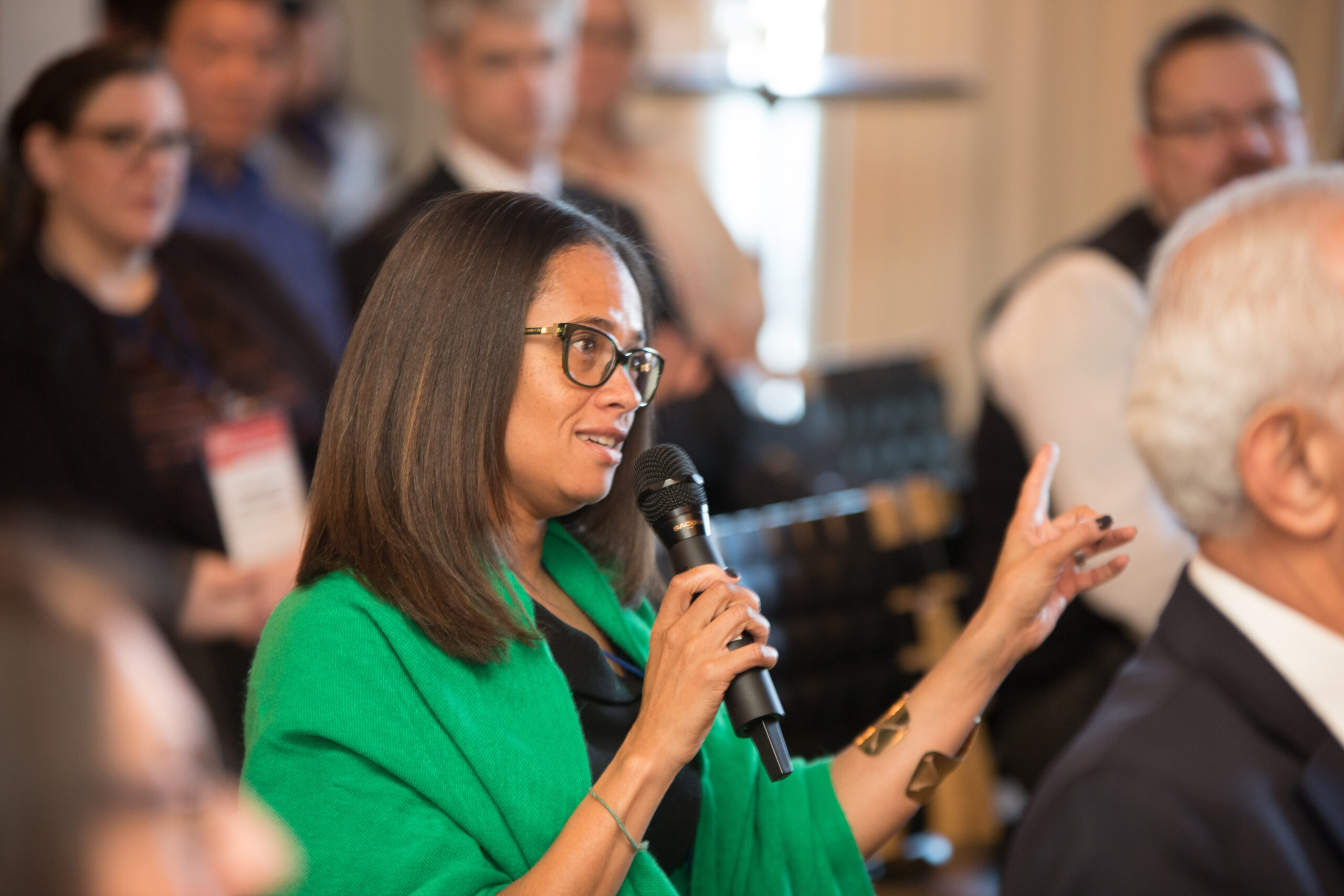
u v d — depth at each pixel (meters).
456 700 1.87
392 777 1.82
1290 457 1.99
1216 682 2.03
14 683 0.68
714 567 1.86
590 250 1.99
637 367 2.02
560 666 2.04
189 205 5.02
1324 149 8.30
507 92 5.13
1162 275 2.22
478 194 2.01
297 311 4.36
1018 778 4.25
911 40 9.05
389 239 4.98
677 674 1.78
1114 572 2.31
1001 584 2.24
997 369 4.63
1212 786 1.93
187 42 5.07
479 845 1.84
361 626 1.87
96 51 3.91
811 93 7.95
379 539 1.90
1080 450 4.39
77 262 3.89
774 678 3.73
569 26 5.32
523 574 2.07
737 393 5.31
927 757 2.23
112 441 3.76
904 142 9.24
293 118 7.49
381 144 8.57
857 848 2.19
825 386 6.27
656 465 2.02
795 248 9.28
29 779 0.67
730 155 9.13
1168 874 1.89
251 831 0.77
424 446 1.89
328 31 7.79
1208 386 2.04
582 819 1.75
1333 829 1.90
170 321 4.00
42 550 0.72
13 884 0.67
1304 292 2.00
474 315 1.90
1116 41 9.01
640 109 8.95
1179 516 2.12
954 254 9.34
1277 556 2.04
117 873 0.69
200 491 3.91
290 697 1.83
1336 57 8.36
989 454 4.62
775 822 2.19
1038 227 9.30
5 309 3.74
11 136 3.91
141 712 0.72
